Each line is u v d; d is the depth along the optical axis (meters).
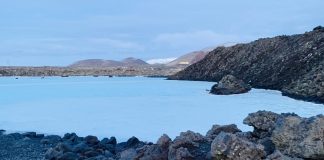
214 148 14.01
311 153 13.59
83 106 56.69
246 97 60.69
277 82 79.81
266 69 92.00
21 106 58.56
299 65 80.19
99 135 33.16
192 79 129.12
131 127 36.34
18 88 105.88
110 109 51.72
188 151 15.45
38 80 170.00
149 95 71.62
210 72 123.19
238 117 39.41
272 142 15.42
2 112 51.12
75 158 21.05
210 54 133.88
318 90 55.19
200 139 16.98
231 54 121.56
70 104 60.19
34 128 37.91
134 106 54.22
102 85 114.31
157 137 31.14
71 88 102.62
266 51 104.94
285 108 44.66
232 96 63.19
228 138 13.93
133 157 17.16
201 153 15.55
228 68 114.88
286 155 14.20
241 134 17.89
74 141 28.61
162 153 16.38
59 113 49.06
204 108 48.44
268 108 45.28
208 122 37.28
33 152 24.95
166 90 82.94
